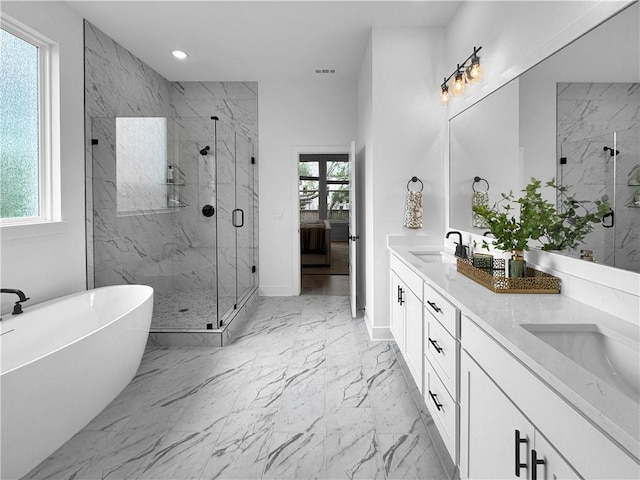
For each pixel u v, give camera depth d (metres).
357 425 2.17
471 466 1.48
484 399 1.35
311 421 2.21
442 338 1.83
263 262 5.19
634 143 1.27
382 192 3.43
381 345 3.39
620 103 1.33
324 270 7.13
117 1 2.97
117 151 3.46
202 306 3.70
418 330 2.34
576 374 0.91
